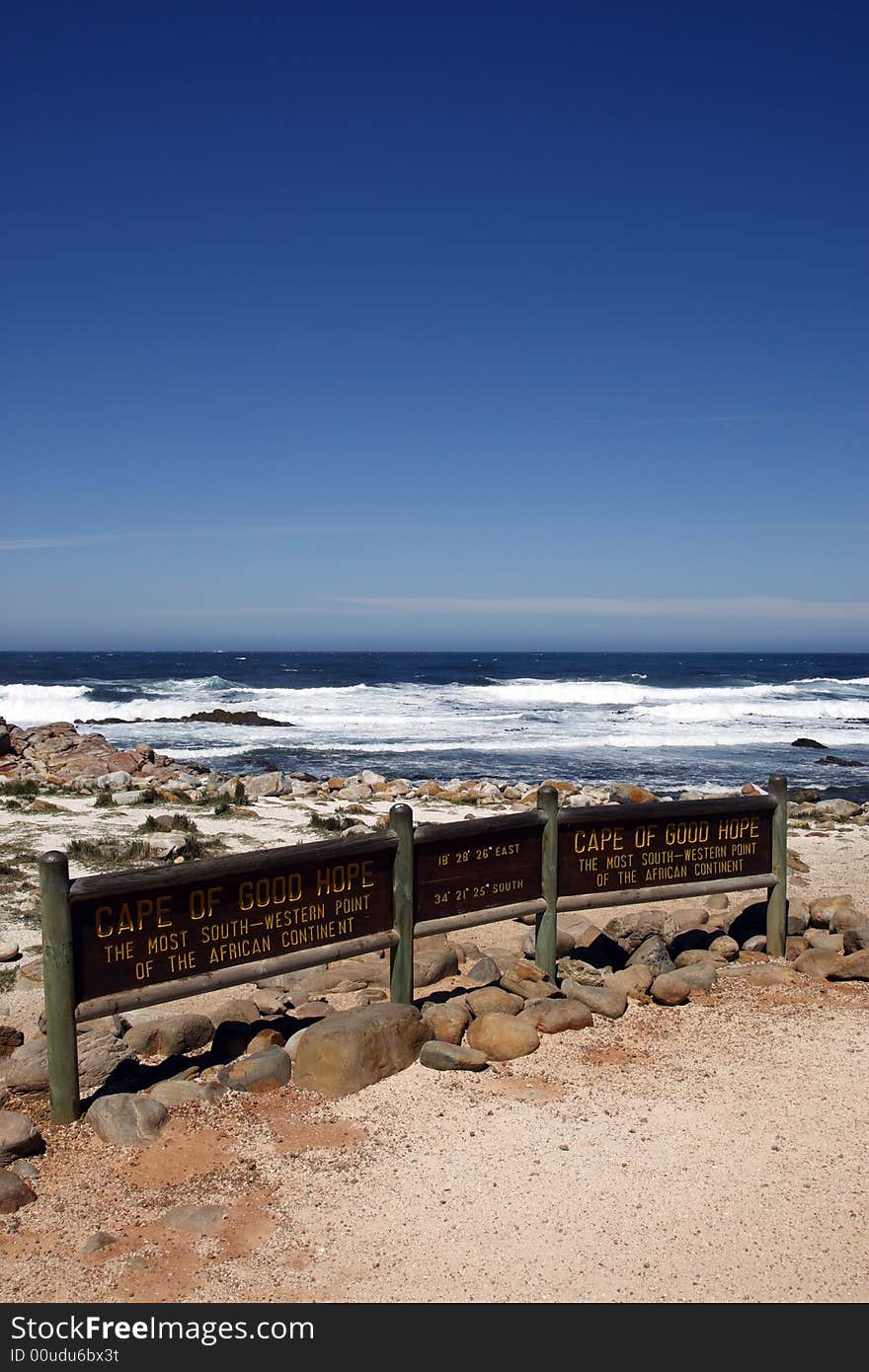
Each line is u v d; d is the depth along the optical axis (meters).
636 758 27.11
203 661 102.06
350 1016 5.16
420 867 5.75
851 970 6.59
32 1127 4.32
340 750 28.16
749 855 7.05
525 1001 5.94
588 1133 4.48
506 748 28.89
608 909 9.52
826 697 52.06
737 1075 5.11
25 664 90.56
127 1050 5.42
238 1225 3.79
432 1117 4.61
